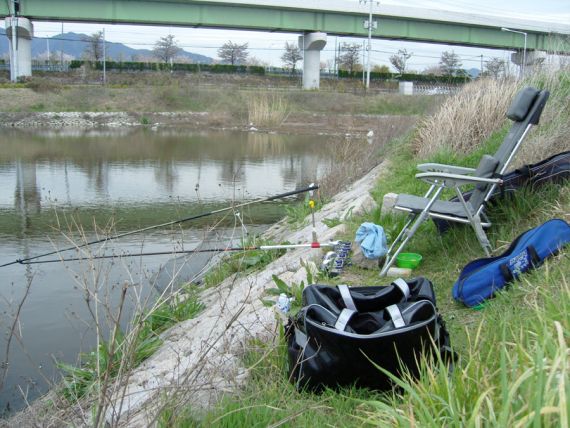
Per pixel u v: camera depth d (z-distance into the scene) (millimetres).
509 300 3789
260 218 11211
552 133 6516
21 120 35469
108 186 14672
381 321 3459
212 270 6918
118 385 3113
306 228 8031
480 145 8891
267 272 5875
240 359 3736
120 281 6629
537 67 9586
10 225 10414
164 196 13359
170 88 40500
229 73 51438
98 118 36938
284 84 48438
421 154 9711
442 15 43812
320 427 2959
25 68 42812
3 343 5492
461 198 4660
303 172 17172
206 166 18531
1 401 4508
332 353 3189
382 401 3082
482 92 10016
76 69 49281
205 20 40531
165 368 4113
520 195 5148
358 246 5188
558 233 4105
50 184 14867
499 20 42188
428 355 3182
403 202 4934
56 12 39625
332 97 39500
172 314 5496
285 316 4168
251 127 34438
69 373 4551
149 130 32844
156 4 39500
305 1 42031
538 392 2020
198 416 3121
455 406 2443
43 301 6484
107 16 39156
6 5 40844
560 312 2939
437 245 5207
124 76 46312
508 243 4715
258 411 3068
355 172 12523
